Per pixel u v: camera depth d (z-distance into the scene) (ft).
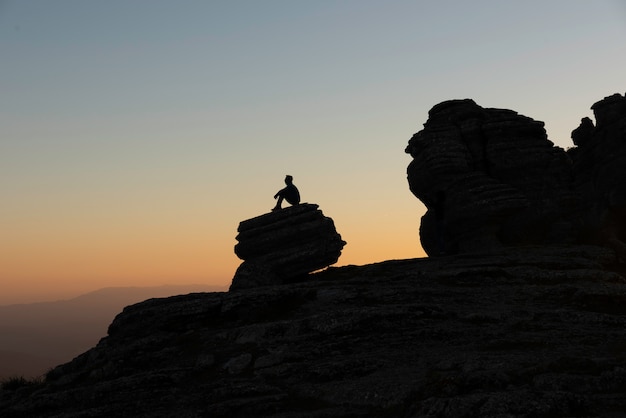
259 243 104.68
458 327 72.79
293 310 85.56
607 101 118.32
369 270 103.24
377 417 51.49
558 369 52.70
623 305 82.12
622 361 53.21
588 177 118.62
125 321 90.63
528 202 115.34
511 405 45.29
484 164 123.75
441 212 115.96
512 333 69.97
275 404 58.70
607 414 45.11
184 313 87.10
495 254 103.04
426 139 123.85
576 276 90.27
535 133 124.77
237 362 71.00
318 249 103.71
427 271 95.25
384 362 64.44
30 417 66.85
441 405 47.39
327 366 64.28
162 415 60.23
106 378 75.20
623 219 111.55
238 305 86.84
